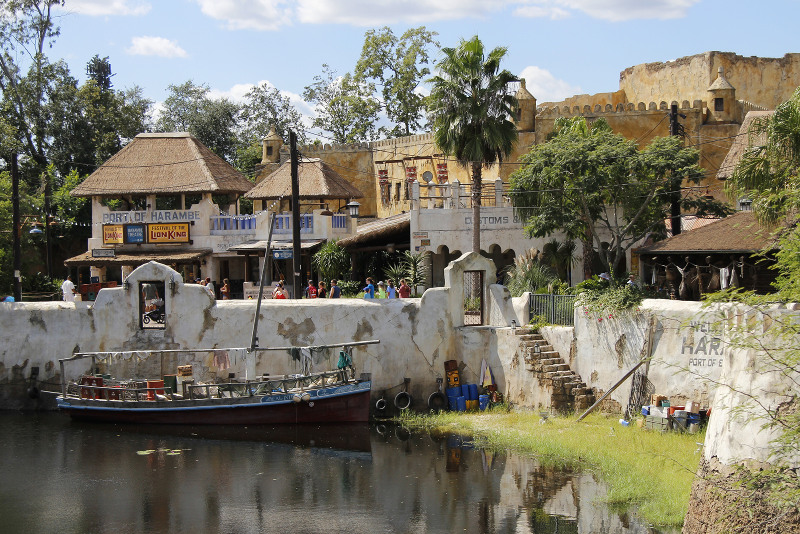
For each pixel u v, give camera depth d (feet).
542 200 115.03
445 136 119.96
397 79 211.41
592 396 86.84
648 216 118.73
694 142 161.38
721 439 52.21
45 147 192.65
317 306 99.45
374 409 97.71
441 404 98.02
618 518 63.21
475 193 120.67
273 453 84.12
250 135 237.25
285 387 93.66
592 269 123.75
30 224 158.71
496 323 98.37
